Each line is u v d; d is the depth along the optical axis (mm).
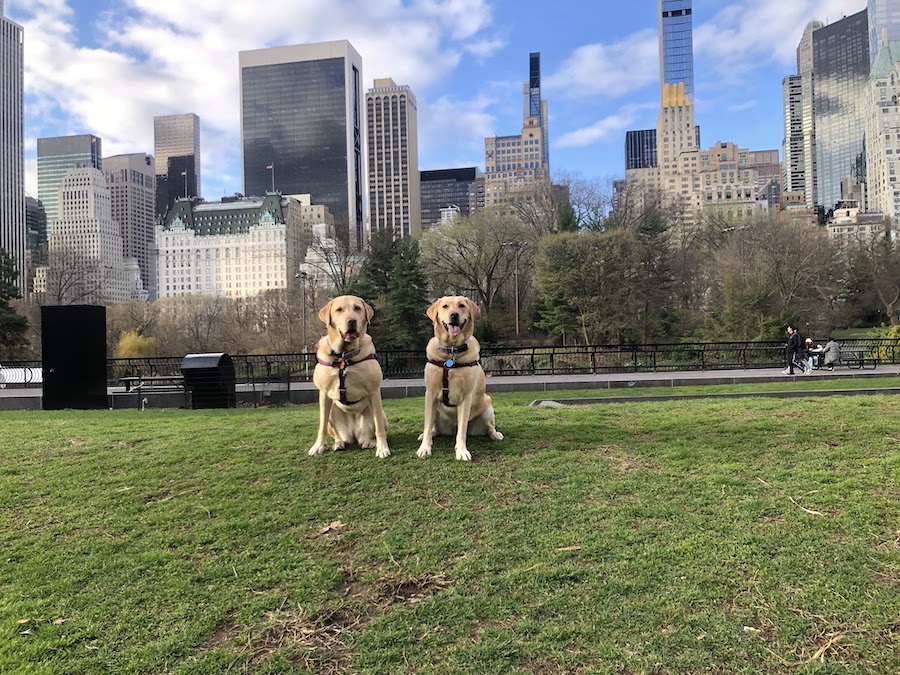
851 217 76062
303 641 2533
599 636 2480
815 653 2334
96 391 13109
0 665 2428
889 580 2840
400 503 4062
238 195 127750
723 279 36562
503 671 2287
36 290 58094
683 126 135000
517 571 3027
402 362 24109
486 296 45969
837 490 3988
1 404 14445
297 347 45344
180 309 59125
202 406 13602
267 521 3834
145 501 4305
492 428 5824
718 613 2617
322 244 47688
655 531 3453
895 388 11992
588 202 46781
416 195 132875
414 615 2689
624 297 36250
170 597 2928
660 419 6758
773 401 8453
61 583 3098
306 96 131500
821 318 40094
